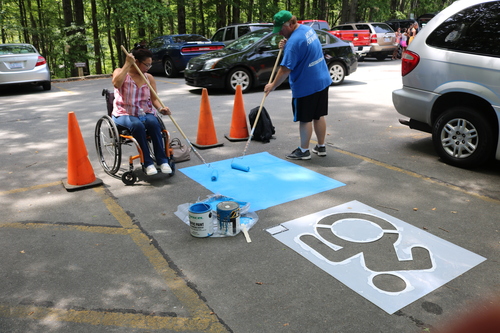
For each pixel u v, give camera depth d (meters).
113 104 4.69
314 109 4.88
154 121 4.42
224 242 3.19
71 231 3.42
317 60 4.75
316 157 5.25
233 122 6.10
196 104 8.89
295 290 2.58
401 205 3.76
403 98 5.04
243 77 10.20
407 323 2.27
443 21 4.68
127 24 19.52
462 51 4.43
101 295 2.58
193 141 6.11
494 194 3.97
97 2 23.45
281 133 6.48
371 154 5.30
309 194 4.06
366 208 3.71
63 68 18.75
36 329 2.30
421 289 2.55
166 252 3.06
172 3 24.38
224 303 2.47
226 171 4.79
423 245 3.07
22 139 6.41
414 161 4.97
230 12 28.80
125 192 4.23
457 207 3.70
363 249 3.03
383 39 18.09
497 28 4.21
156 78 13.88
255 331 2.23
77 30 18.22
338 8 34.16
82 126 7.21
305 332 2.22
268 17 26.11
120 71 4.31
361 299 2.48
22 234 3.38
